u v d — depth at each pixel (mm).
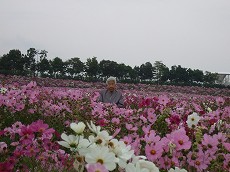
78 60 54875
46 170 2615
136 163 1834
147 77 63688
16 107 6715
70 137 1994
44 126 2707
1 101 6602
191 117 4246
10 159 2525
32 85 7480
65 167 2498
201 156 2895
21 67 48844
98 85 35938
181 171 2041
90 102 7973
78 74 54781
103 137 2041
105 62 57562
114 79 9039
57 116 6398
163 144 2660
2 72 41031
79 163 1923
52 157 2680
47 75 46344
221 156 2992
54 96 9023
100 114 6160
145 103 6453
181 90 40875
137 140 2965
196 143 2943
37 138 2672
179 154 2787
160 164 2650
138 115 5781
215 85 56062
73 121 5871
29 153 2664
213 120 5352
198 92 40438
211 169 2934
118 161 1865
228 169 2947
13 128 3658
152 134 2711
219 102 8641
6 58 48125
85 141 1983
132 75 59438
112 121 5082
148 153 2574
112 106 7039
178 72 63156
